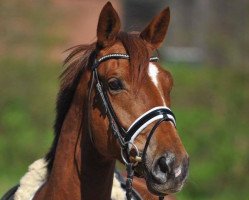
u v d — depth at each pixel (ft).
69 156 19.81
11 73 62.03
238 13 61.21
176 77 60.18
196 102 58.75
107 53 19.04
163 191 17.54
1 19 64.39
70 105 20.17
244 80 56.75
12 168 57.36
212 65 61.98
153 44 19.97
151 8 83.05
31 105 61.36
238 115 55.52
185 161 17.49
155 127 17.89
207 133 54.70
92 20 72.33
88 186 19.57
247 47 57.88
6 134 59.57
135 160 18.11
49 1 65.82
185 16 80.64
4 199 21.67
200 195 51.98
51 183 20.08
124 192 21.44
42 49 64.39
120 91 18.42
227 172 52.70
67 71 20.26
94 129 19.03
